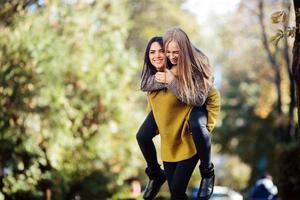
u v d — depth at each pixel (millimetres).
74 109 19484
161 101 5477
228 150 44500
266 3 25422
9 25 18234
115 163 21344
